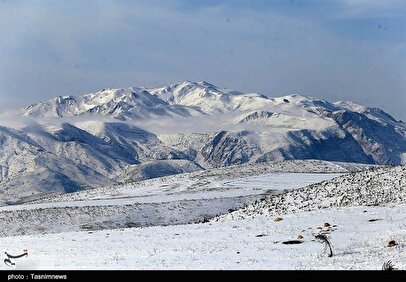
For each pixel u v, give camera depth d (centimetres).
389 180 7275
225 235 4881
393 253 3619
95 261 3812
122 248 4475
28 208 11138
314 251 3866
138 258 3869
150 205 10375
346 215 5447
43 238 5662
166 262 3644
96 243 4912
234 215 7569
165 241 4766
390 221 4931
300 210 6812
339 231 4662
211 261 3625
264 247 4119
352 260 3447
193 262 3612
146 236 5222
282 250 3962
